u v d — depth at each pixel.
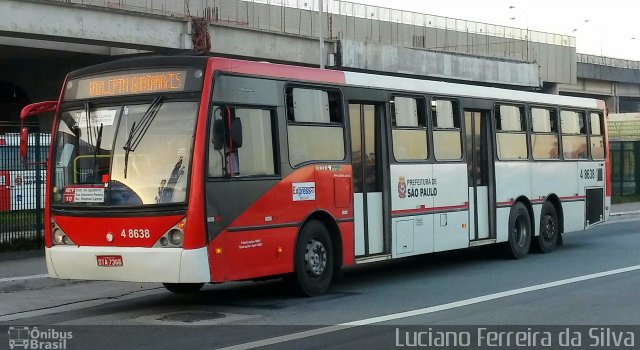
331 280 12.81
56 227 11.30
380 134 13.79
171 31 35.19
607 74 68.12
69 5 31.70
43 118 41.81
